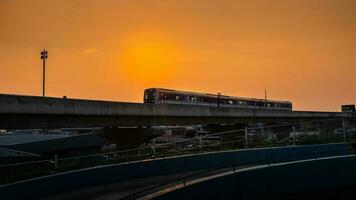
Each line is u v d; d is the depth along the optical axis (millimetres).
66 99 36438
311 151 25453
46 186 16578
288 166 19672
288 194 19297
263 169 18469
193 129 73875
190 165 22859
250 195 17547
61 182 17297
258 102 76062
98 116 40625
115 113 42188
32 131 81500
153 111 47375
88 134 57312
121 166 20062
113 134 48844
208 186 15461
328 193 20547
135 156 25609
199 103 61438
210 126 62812
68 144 55000
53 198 16062
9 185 15031
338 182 21188
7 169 22578
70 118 37531
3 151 35875
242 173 17375
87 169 18625
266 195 18297
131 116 44906
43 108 33781
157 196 12961
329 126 66188
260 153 24922
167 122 50469
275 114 69562
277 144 30156
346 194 20969
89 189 17781
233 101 68688
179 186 14562
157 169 21516
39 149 51844
